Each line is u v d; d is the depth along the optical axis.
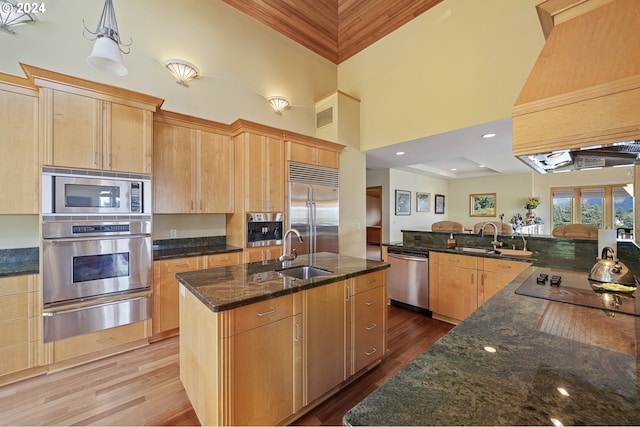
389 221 7.01
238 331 1.41
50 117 2.17
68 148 2.24
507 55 2.95
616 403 0.60
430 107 3.64
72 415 1.72
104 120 2.40
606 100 1.20
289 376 1.63
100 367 2.25
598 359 0.79
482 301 2.92
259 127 3.46
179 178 3.09
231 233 3.63
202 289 1.58
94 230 2.35
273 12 3.97
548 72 1.40
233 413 1.39
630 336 0.94
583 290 1.50
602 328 1.01
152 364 2.29
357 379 2.11
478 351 0.85
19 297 2.07
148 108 2.63
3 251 2.38
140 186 2.59
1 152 2.08
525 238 3.16
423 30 3.72
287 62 4.43
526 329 1.01
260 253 3.47
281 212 3.68
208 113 3.55
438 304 3.28
